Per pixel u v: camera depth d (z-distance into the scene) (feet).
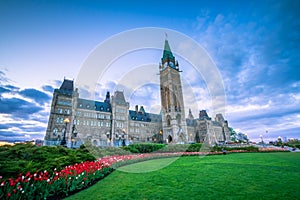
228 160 39.50
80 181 16.94
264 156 49.49
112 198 13.82
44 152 21.34
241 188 15.16
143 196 14.05
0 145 19.39
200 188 15.72
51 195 14.11
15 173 14.24
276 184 16.15
